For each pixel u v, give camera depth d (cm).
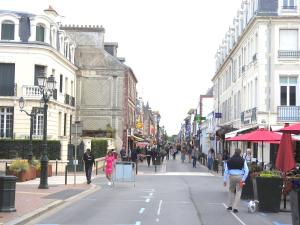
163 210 1561
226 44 5503
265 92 3478
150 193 2156
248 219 1379
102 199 1903
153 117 14312
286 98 3491
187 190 2316
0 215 1334
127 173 2597
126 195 2066
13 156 3756
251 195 1831
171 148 11206
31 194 1967
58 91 4506
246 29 3862
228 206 1582
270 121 3447
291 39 3506
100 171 4081
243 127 4012
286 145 1761
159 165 5444
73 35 5591
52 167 3491
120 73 5550
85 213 1488
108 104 5522
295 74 3475
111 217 1397
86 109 5509
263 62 3491
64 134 4838
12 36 4112
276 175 1562
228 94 5244
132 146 6850
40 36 4188
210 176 3553
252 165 1872
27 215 1344
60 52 4569
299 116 3441
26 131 4041
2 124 4069
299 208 1102
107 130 5388
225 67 5512
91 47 5584
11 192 1411
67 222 1301
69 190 2192
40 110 4066
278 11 3494
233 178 1536
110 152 2689
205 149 8188
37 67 4153
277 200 1527
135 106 7456
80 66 5519
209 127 7450
